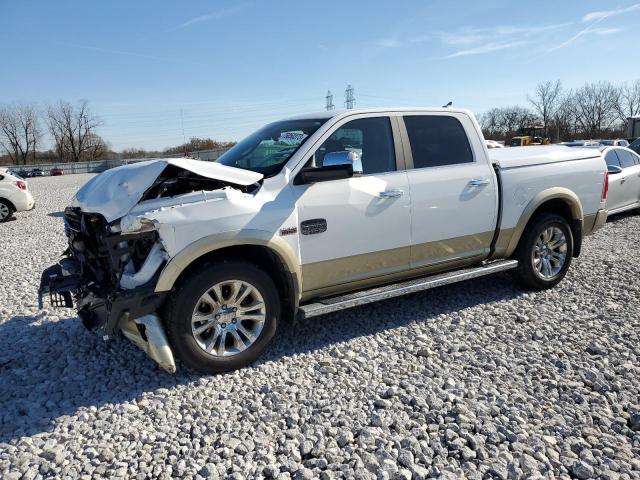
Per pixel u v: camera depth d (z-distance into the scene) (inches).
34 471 104.8
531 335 166.2
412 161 174.7
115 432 118.5
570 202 210.1
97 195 141.5
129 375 146.9
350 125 166.2
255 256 153.8
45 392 139.2
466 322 178.5
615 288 209.5
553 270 212.1
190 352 137.7
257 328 148.3
